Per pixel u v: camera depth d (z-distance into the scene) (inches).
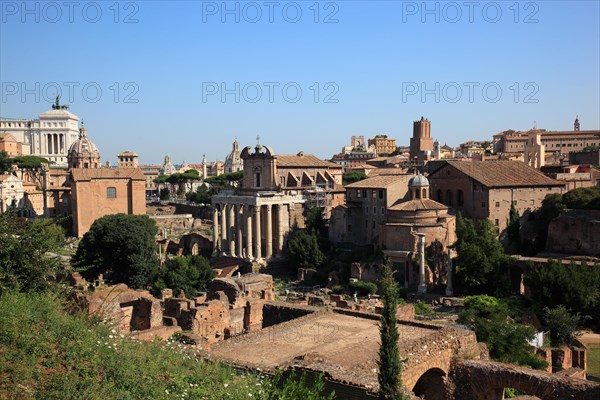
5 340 1005.2
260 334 1710.1
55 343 1048.2
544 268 3132.4
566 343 2655.0
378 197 4847.4
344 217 4894.2
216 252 5369.1
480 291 3597.4
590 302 2940.5
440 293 3754.9
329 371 1200.2
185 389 1006.4
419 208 4097.0
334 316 1942.7
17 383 891.4
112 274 3988.7
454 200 4638.3
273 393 979.9
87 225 6584.6
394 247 4082.2
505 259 3565.5
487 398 1448.1
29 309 1141.1
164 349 1235.9
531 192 4571.9
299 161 5816.9
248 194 5398.6
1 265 1471.5
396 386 1036.5
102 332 1190.3
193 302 2411.4
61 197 7554.1
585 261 3378.4
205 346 1569.9
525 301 3257.9
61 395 885.2
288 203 5196.9
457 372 1487.5
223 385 1072.8
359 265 4101.9
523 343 2225.6
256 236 4995.1
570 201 4094.5
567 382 1322.6
